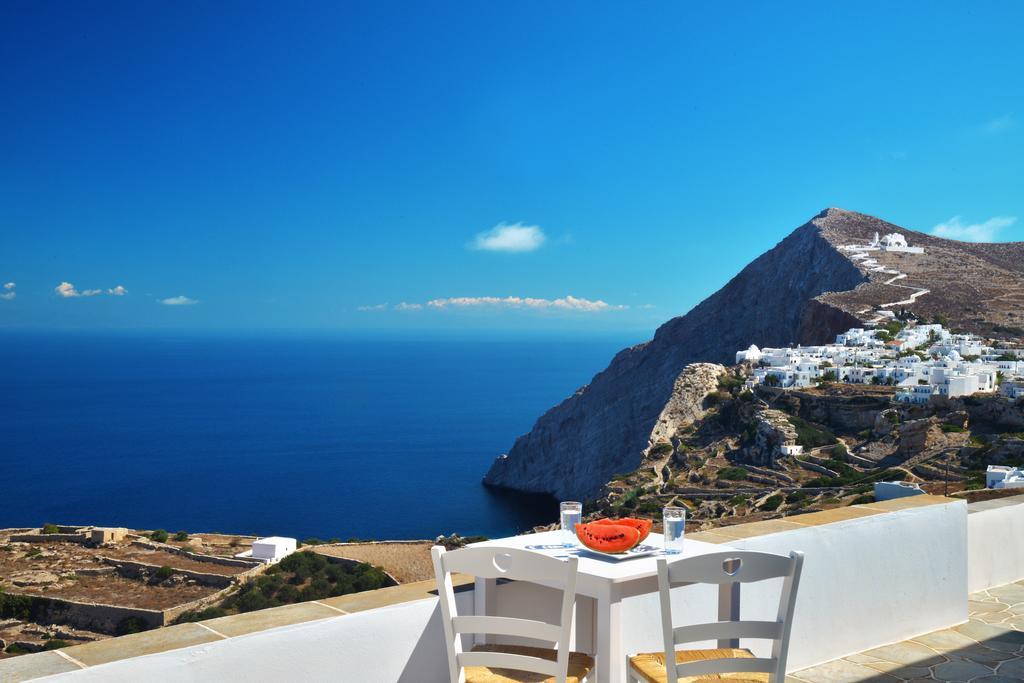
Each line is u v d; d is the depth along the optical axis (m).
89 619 51.34
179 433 199.62
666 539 4.23
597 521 4.47
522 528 111.31
